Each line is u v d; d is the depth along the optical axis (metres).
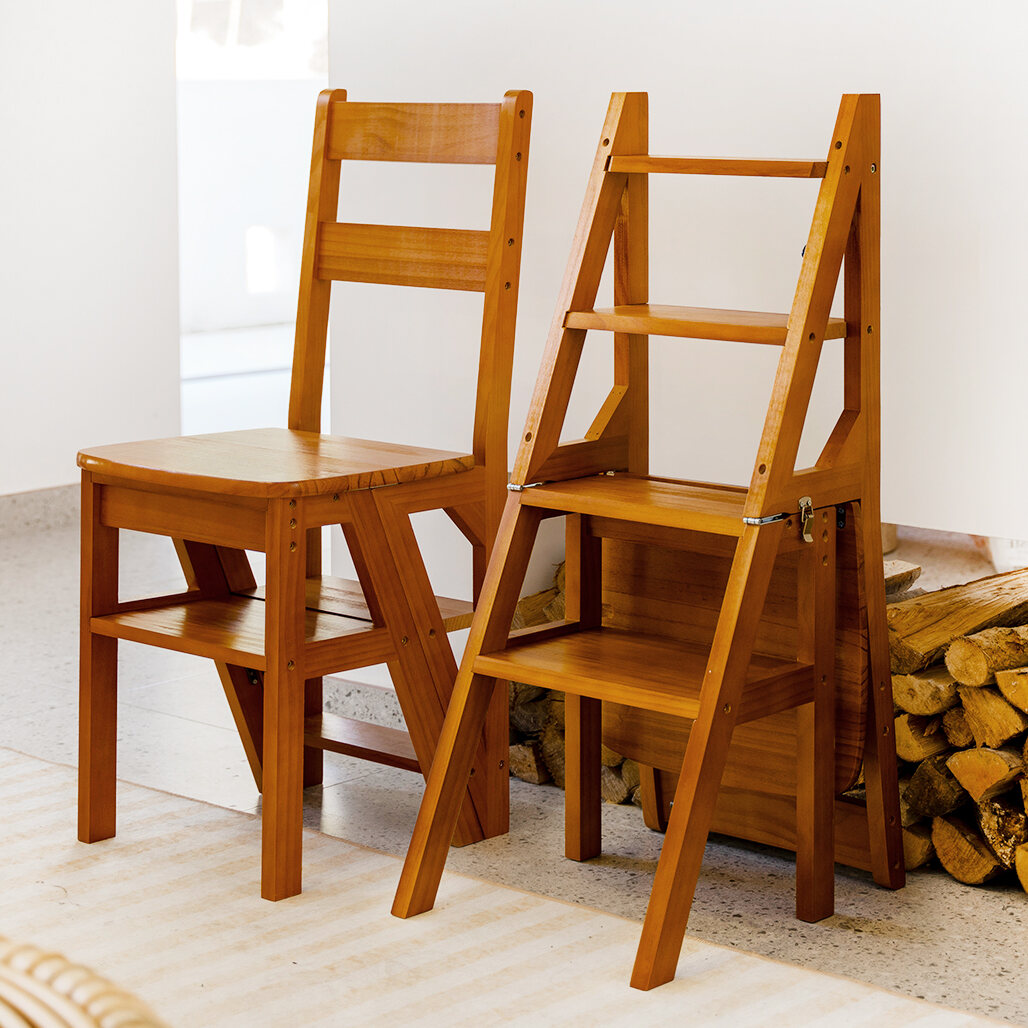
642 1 2.32
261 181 9.31
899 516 2.21
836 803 2.08
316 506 1.91
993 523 2.12
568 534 2.09
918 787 2.09
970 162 2.06
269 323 9.53
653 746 2.11
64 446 4.36
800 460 2.27
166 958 1.76
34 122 4.14
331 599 2.21
